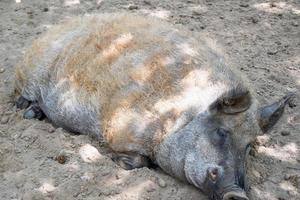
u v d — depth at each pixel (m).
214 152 6.04
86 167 6.64
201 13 11.02
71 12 10.77
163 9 11.10
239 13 11.12
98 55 7.07
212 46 7.19
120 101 6.69
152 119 6.54
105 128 6.86
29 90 7.75
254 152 7.25
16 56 9.12
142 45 6.95
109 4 11.18
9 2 11.09
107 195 6.32
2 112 7.75
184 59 6.74
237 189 5.74
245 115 6.16
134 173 6.57
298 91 8.62
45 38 7.71
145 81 6.67
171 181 6.56
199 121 6.30
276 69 9.18
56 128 7.63
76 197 6.29
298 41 10.11
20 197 6.27
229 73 6.69
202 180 6.04
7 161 6.77
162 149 6.52
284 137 7.60
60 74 7.31
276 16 11.05
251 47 9.84
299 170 7.01
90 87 6.99
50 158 6.84
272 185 6.72
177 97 6.50
